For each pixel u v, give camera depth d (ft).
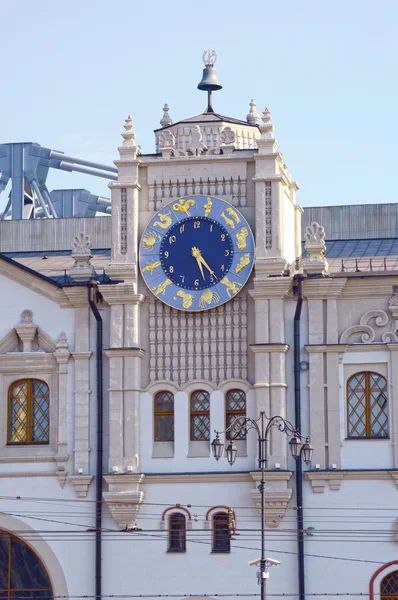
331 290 273.13
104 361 279.90
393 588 264.93
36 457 278.26
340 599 264.93
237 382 274.16
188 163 282.36
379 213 339.16
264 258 274.98
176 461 274.36
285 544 267.59
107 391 278.26
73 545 275.18
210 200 279.28
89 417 278.26
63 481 277.03
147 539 272.72
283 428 268.62
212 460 273.33
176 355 277.44
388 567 264.52
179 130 298.97
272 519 267.59
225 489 272.10
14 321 284.41
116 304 278.67
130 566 272.51
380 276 271.49
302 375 272.92
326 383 271.49
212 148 282.77
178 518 273.13
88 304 281.33
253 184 279.90
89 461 276.82
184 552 271.28
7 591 276.82
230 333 276.00
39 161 397.39
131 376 276.21
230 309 276.62
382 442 268.62
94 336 280.92
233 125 299.58
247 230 276.82
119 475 272.72
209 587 269.44
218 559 270.05
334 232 340.39
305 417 271.69
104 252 340.80
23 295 284.82
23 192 391.24
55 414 280.72
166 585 270.87
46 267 315.58
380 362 270.67
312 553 267.18
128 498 271.69
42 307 283.79
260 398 271.08
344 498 267.59
